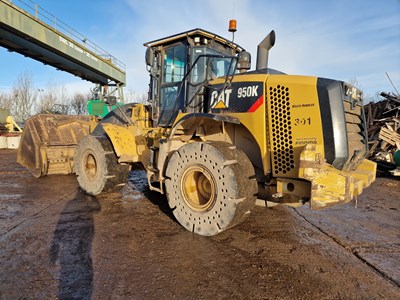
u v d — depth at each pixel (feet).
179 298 7.09
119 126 16.79
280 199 11.34
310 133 10.16
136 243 10.18
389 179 26.30
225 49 14.83
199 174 11.35
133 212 13.67
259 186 11.73
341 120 9.92
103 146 16.15
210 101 12.75
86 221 12.31
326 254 9.73
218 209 10.32
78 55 63.46
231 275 8.22
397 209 15.62
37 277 7.82
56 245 9.84
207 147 10.56
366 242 10.78
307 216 13.76
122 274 8.09
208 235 10.66
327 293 7.48
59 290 7.27
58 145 22.54
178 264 8.76
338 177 9.05
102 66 73.56
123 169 16.61
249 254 9.57
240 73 12.37
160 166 12.42
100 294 7.15
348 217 13.89
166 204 15.08
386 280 8.16
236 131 12.04
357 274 8.46
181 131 12.82
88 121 25.49
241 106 11.47
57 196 16.60
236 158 10.46
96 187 16.25
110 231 11.23
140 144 16.58
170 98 15.06
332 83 10.07
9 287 7.34
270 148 10.85
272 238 10.98
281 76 10.93
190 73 13.74
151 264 8.71
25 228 11.36
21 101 123.85
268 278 8.11
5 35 47.37
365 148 12.79
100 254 9.27
